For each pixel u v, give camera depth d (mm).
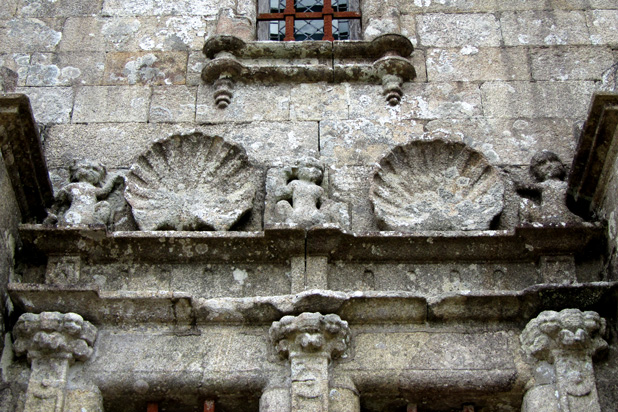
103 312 5859
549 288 5832
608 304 5926
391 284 6215
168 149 6891
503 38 7863
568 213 6559
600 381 5699
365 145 7129
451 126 7266
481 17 8023
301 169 6750
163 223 6441
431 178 6793
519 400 5723
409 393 5695
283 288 6180
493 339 5863
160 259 6242
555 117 7316
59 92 7457
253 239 6176
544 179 6836
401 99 7422
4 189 6098
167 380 5648
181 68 7641
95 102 7391
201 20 8031
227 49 7617
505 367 5730
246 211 6582
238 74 7492
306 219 6359
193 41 7867
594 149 6234
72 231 6133
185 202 6617
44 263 6266
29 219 6508
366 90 7484
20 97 5988
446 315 5910
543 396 5594
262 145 7113
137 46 7809
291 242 6180
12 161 6188
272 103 7387
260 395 5668
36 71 7602
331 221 6555
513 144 7152
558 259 6266
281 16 8297
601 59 7707
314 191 6602
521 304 5887
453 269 6277
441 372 5703
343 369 5715
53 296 5820
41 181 6465
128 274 6234
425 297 5887
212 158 6867
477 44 7824
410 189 6738
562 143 7160
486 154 7090
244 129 7219
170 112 7336
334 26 8336
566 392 5551
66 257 6219
